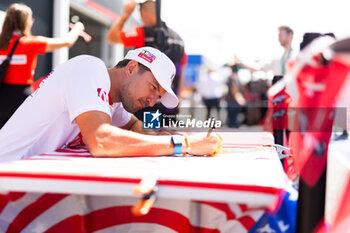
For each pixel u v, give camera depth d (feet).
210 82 17.79
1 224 2.21
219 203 2.10
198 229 2.19
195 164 2.49
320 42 2.09
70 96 3.13
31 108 3.58
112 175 1.99
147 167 2.29
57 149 3.51
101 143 2.83
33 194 2.24
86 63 3.29
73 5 11.73
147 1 7.69
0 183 2.02
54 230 2.28
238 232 2.05
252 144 3.95
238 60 13.41
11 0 9.52
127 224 2.30
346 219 1.99
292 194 2.07
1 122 7.30
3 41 7.09
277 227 1.97
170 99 3.99
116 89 3.87
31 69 7.41
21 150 3.55
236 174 2.11
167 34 7.82
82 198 2.24
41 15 10.80
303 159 2.05
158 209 2.26
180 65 8.02
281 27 5.75
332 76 2.03
